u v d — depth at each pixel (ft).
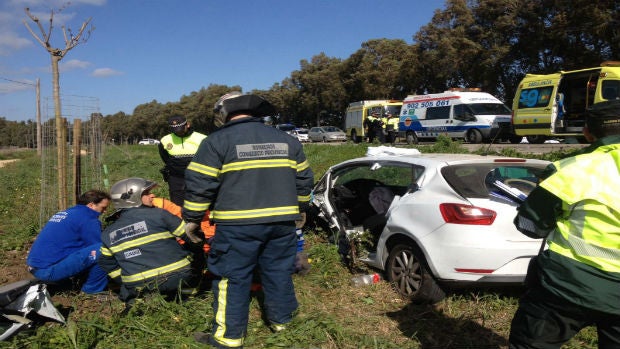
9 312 12.66
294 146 12.10
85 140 37.45
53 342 11.84
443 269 14.03
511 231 13.51
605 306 7.71
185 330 12.88
